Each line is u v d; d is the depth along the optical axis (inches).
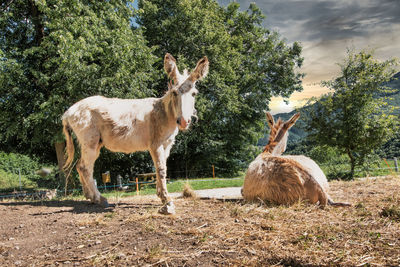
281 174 167.3
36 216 180.4
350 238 111.8
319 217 142.2
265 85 948.6
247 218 144.3
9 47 489.7
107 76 474.3
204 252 104.3
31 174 957.8
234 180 604.4
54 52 466.3
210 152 948.6
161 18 802.2
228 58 822.5
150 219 150.9
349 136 600.7
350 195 202.7
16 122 459.5
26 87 461.4
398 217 134.1
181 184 534.3
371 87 588.4
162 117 196.5
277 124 203.3
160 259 99.4
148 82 669.9
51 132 481.7
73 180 504.7
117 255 104.7
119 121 198.1
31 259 109.0
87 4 486.0
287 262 93.7
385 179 275.9
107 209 192.7
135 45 532.7
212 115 847.1
